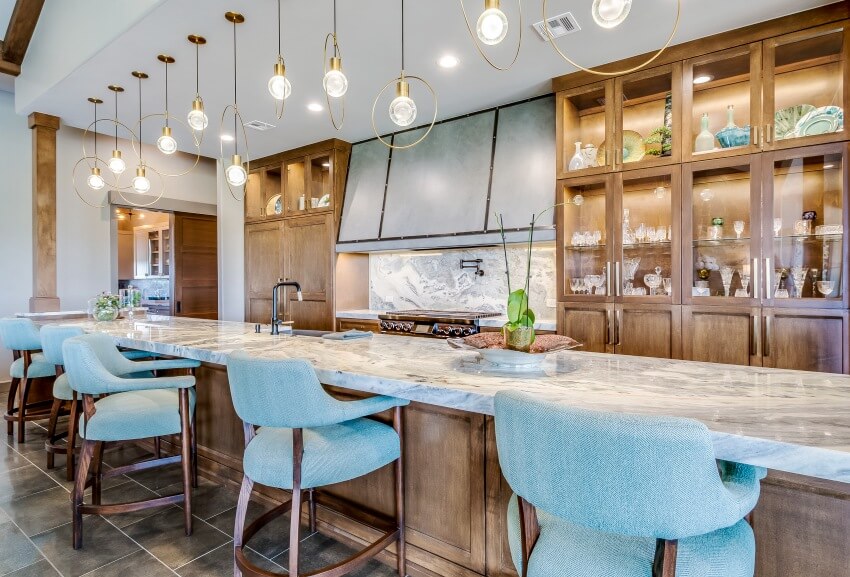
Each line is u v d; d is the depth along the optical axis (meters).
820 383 1.43
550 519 1.14
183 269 6.55
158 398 2.30
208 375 2.77
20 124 5.07
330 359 1.91
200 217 6.77
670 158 3.09
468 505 1.69
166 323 3.71
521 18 2.51
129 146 5.95
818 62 2.72
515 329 1.66
